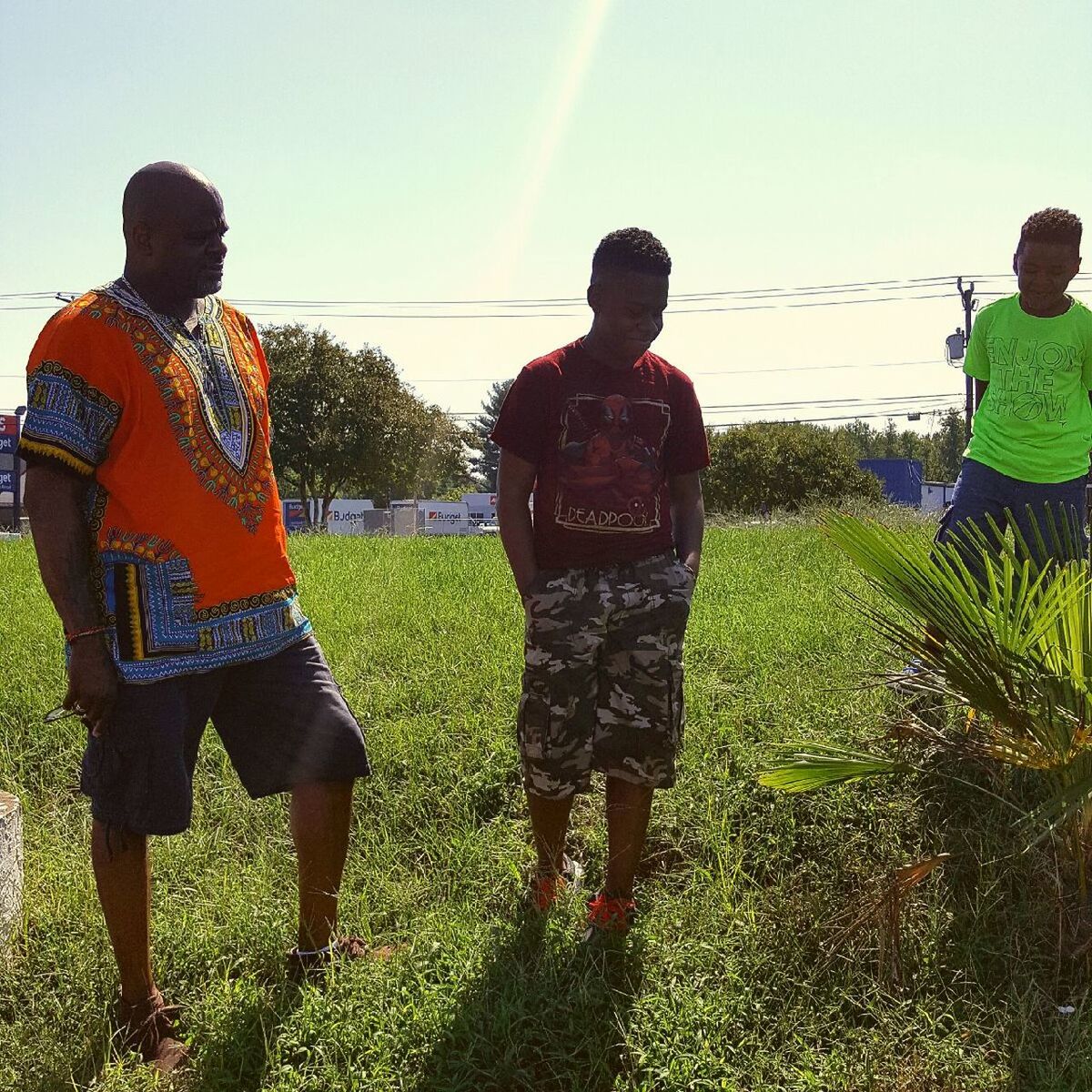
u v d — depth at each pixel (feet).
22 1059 8.90
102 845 8.97
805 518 53.11
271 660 9.66
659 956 10.03
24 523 118.32
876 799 12.29
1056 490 14.08
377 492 184.03
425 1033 8.98
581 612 10.18
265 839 12.73
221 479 9.04
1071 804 8.80
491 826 13.05
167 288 9.01
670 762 10.50
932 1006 9.50
